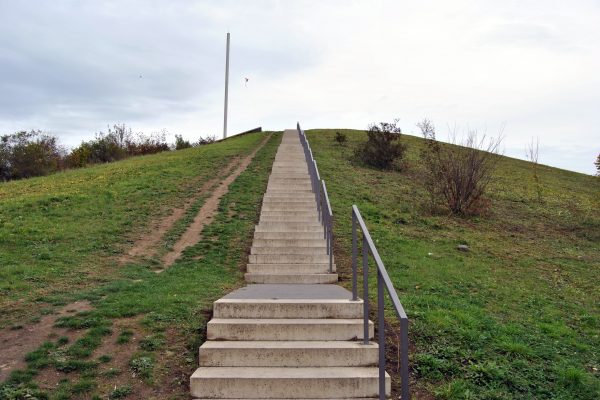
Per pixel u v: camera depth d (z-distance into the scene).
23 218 12.96
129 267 9.55
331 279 8.65
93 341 5.80
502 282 9.62
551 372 5.70
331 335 5.78
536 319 7.57
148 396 4.92
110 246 11.00
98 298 7.39
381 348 4.50
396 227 13.69
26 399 4.71
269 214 12.56
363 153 25.75
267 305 6.20
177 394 4.98
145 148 41.50
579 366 5.96
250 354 5.37
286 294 6.99
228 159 24.05
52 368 5.26
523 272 10.69
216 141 41.88
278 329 5.76
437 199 17.41
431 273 9.54
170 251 10.93
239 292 7.19
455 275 9.58
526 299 8.66
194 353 5.69
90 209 14.16
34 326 6.26
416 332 6.27
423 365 5.53
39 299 7.29
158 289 7.91
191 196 16.27
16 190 18.47
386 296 7.67
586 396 5.27
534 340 6.60
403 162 25.70
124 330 6.13
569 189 26.38
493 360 5.79
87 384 4.98
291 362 5.36
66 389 4.90
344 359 5.39
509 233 14.85
